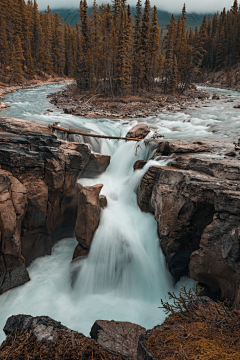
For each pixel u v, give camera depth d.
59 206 11.27
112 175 14.24
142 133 17.41
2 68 70.25
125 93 49.53
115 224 10.12
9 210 8.00
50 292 8.88
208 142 14.59
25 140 10.20
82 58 54.03
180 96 52.81
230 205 6.80
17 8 79.94
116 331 5.51
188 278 9.15
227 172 8.53
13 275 8.63
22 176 9.33
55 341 4.03
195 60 62.66
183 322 3.99
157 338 3.60
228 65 94.19
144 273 9.16
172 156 12.22
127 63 46.88
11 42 77.75
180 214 8.63
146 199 10.71
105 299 8.62
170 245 8.69
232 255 6.43
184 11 64.06
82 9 51.91
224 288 7.08
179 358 3.12
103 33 50.72
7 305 8.12
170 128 21.73
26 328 4.31
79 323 7.43
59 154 10.39
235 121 24.27
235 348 3.25
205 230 7.23
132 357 4.71
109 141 16.36
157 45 53.09
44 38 91.62
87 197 9.70
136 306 8.28
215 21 112.88
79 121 22.42
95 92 51.28
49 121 20.88
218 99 47.88
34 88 64.81
